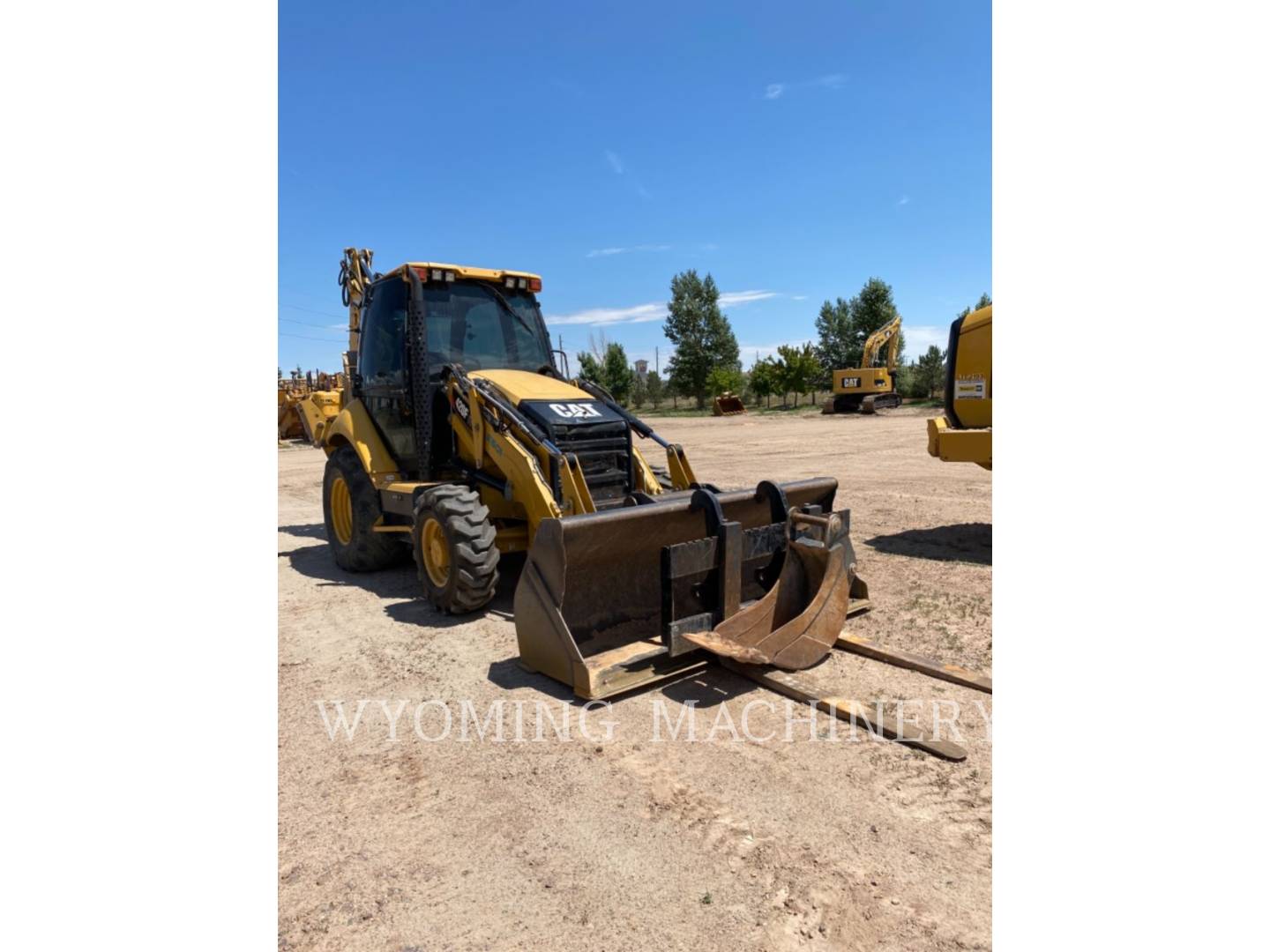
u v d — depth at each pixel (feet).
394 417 21.94
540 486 17.31
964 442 23.80
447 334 21.38
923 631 16.11
